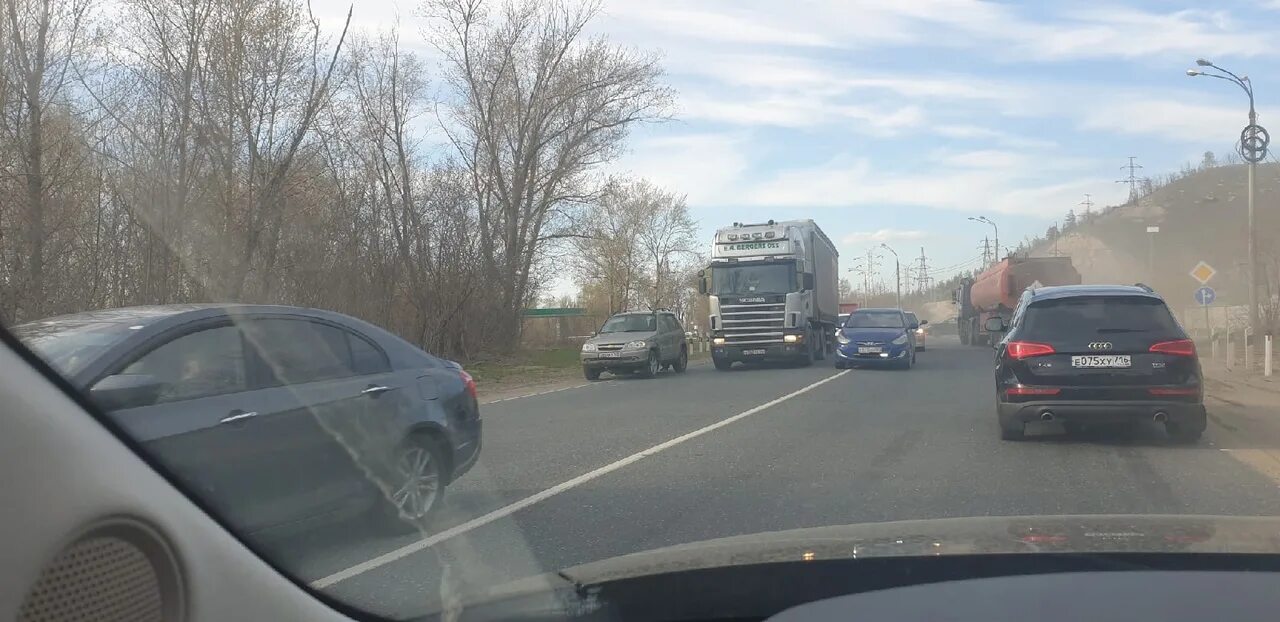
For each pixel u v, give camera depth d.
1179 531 3.43
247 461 4.69
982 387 17.09
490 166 30.75
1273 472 8.02
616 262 52.94
